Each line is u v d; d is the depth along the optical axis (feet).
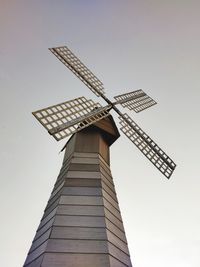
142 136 45.93
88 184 32.27
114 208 32.17
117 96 52.90
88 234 25.89
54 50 50.55
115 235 28.04
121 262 25.54
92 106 44.57
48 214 30.22
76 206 28.86
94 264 23.25
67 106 39.58
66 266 22.72
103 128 42.88
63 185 31.86
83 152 38.24
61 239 25.04
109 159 42.32
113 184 37.22
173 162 44.93
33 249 27.09
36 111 34.50
